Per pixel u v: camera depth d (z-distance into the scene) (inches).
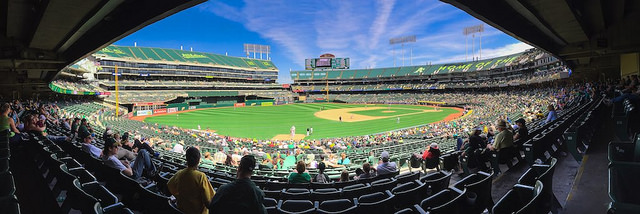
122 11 431.2
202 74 3602.4
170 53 3678.6
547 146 299.0
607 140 312.0
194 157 165.6
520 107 1780.3
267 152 818.8
